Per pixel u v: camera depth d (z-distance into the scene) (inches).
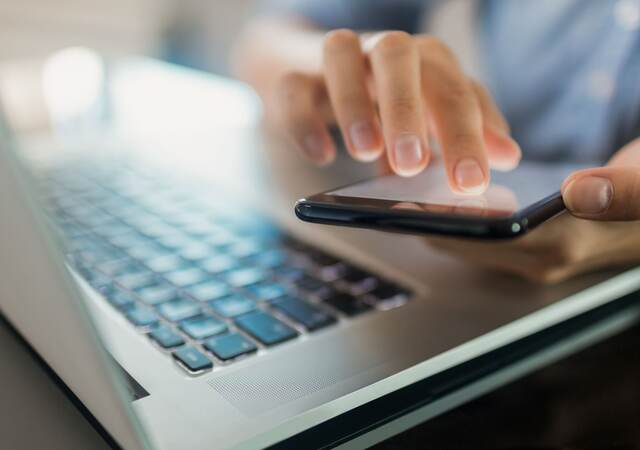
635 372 13.6
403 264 16.4
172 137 28.5
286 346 12.4
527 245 15.0
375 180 13.2
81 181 23.4
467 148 13.2
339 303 14.2
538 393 12.9
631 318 15.5
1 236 10.7
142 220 19.6
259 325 13.0
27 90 32.3
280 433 10.0
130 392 9.9
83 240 18.0
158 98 34.5
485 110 16.7
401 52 15.4
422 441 11.2
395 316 13.6
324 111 19.6
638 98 28.8
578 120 31.1
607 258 16.2
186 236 18.3
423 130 13.7
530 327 13.6
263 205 20.5
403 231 9.7
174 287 15.0
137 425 8.9
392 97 14.3
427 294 14.7
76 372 9.8
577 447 11.5
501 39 34.9
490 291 14.8
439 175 13.8
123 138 28.4
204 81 37.7
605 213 11.8
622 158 16.3
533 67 33.5
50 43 39.1
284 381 11.1
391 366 11.7
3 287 11.4
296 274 15.8
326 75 16.6
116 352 11.8
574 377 13.4
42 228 9.8
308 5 36.1
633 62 29.6
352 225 10.2
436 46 16.9
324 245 17.6
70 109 31.2
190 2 46.3
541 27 33.5
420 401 12.2
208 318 13.3
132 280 15.4
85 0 41.7
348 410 10.9
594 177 11.7
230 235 18.4
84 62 37.9
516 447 11.3
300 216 10.5
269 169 23.8
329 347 12.3
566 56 32.6
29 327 10.9
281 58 28.1
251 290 14.9
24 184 9.8
